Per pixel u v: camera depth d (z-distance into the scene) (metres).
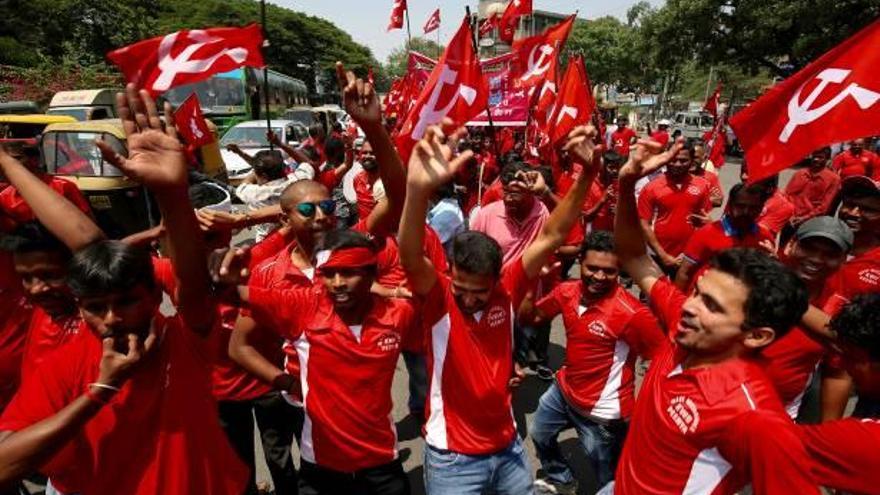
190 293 1.76
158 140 1.65
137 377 1.72
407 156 3.20
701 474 1.62
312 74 51.31
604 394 2.86
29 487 3.37
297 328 2.36
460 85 3.34
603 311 2.79
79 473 1.77
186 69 2.85
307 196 2.88
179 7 44.06
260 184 5.16
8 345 2.89
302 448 2.48
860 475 1.47
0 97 20.41
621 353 2.82
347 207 5.52
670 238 5.20
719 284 1.61
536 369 4.78
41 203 1.89
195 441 1.84
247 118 17.39
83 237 1.88
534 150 7.37
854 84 2.52
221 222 2.86
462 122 3.37
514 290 2.48
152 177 1.60
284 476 2.99
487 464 2.38
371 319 2.33
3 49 22.45
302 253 3.03
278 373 2.57
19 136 9.83
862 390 2.19
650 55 29.52
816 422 3.33
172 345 1.80
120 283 1.55
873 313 2.01
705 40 26.45
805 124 2.63
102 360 1.52
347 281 2.20
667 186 5.20
